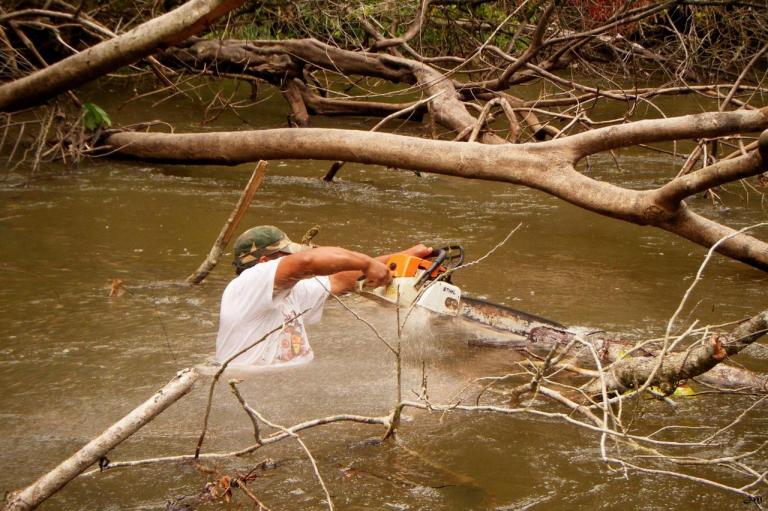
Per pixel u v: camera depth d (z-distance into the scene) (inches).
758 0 427.2
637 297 238.2
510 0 456.8
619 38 408.2
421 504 137.2
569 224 310.8
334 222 299.6
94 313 213.6
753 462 152.9
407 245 277.4
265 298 169.8
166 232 281.7
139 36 311.3
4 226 280.4
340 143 313.9
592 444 157.9
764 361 196.1
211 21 309.1
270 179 357.4
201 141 344.8
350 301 213.5
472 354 187.5
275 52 450.6
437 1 462.0
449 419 164.4
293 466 147.3
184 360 186.4
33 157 364.5
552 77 402.0
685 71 425.4
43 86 327.0
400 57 443.5
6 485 139.3
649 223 260.2
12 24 378.6
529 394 174.1
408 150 300.8
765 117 258.1
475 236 291.7
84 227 283.0
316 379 174.1
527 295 236.7
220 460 148.2
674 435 161.9
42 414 162.7
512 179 283.7
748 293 243.8
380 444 154.6
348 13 446.9
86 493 138.7
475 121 389.4
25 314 211.8
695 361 156.0
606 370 167.8
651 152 429.7
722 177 238.7
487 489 141.8
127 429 121.8
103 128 371.2
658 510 137.3
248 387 170.2
